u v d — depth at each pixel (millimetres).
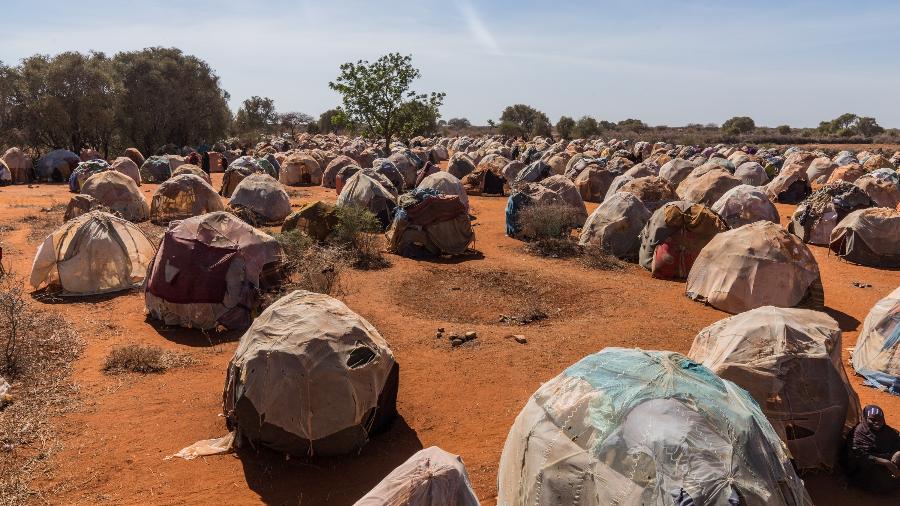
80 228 14109
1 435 7863
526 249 19031
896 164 45844
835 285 15852
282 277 13492
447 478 5039
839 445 7457
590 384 5953
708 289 13828
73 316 12438
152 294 12172
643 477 5023
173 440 8023
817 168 38906
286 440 7508
